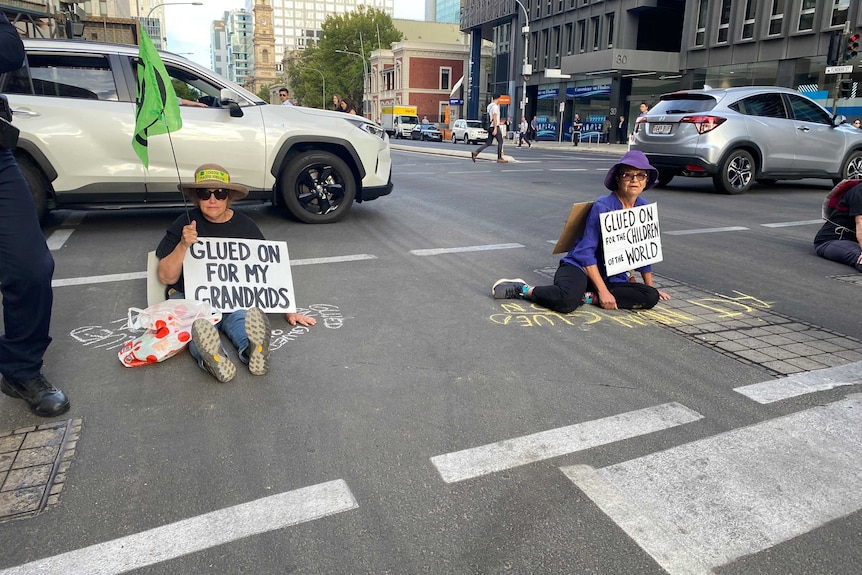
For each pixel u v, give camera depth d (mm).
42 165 6262
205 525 2195
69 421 2895
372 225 7605
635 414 3002
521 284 4785
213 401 3098
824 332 4168
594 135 40938
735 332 4148
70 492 2371
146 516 2238
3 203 2740
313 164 7367
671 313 4523
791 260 6164
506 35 52875
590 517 2258
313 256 6016
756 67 30375
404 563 2029
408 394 3191
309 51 100562
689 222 8211
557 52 45125
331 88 85625
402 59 69938
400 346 3818
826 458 2641
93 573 1966
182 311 3596
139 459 2592
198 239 3920
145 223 7473
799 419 2965
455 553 2074
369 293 4875
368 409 3035
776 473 2531
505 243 6758
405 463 2586
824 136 11438
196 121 6676
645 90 38094
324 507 2299
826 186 12711
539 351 3771
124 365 3473
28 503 2303
